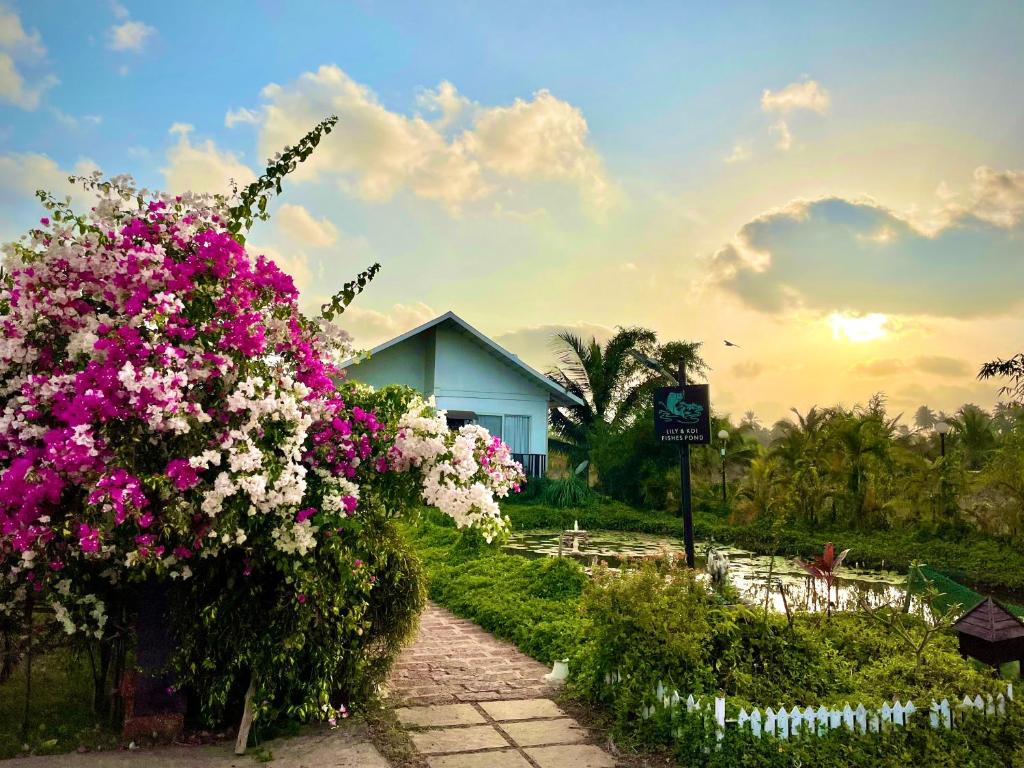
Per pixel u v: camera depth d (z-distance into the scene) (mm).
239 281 5340
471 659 7824
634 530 22656
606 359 32000
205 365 4969
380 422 5859
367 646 6230
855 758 5035
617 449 27781
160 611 5480
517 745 5508
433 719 6020
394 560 6328
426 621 9766
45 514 4688
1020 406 18484
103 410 4504
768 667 6055
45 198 5312
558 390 25375
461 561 13125
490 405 24984
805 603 8266
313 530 5082
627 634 6195
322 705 5645
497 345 24094
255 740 5449
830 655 6438
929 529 18609
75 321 4988
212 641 5465
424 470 5758
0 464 4926
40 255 5133
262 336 5203
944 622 7039
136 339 4727
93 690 6215
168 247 5324
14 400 4867
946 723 5402
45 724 5582
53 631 5672
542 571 10523
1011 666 6113
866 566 15805
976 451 24391
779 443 24938
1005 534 17656
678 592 6387
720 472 28750
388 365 24453
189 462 4613
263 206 5957
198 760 5109
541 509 23344
